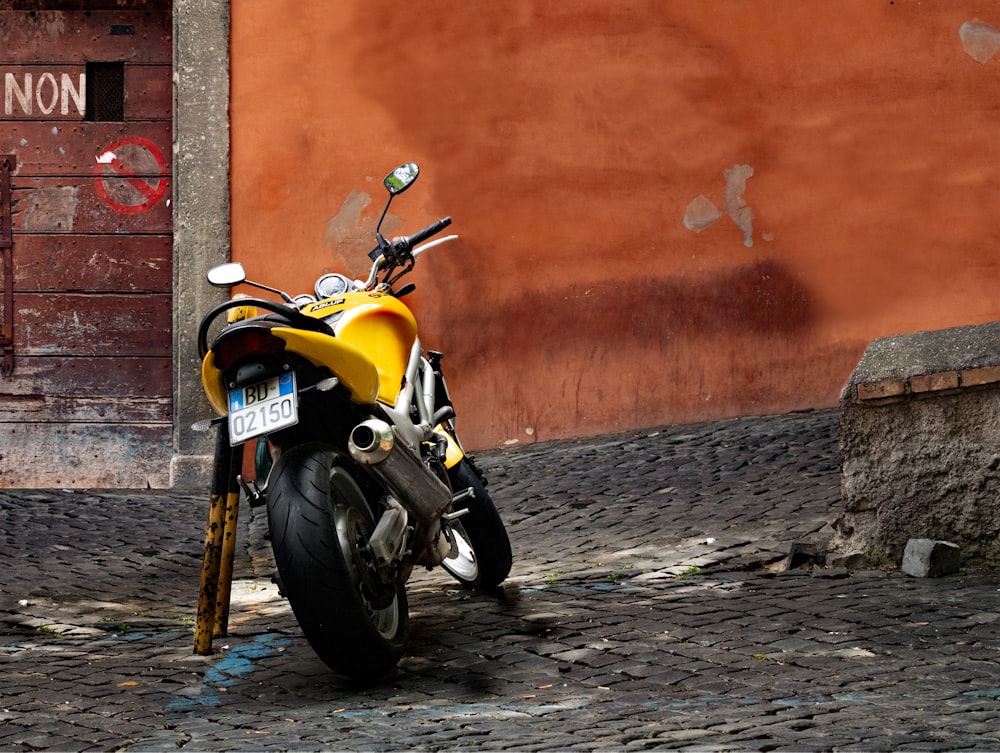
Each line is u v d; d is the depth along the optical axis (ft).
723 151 29.96
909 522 17.81
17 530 23.65
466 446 30.17
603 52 29.99
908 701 11.86
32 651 15.58
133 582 20.04
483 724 11.66
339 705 12.67
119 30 31.09
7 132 31.12
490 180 30.09
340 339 13.51
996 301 29.71
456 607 16.72
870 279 29.81
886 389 17.71
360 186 30.07
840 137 29.84
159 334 31.04
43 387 31.01
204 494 28.40
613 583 17.80
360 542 13.42
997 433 17.31
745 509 21.74
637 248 30.04
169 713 12.62
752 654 13.79
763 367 29.94
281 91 30.01
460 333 30.14
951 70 29.76
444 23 30.04
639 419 30.04
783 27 29.89
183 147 29.96
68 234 31.04
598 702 12.35
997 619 14.87
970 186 29.73
